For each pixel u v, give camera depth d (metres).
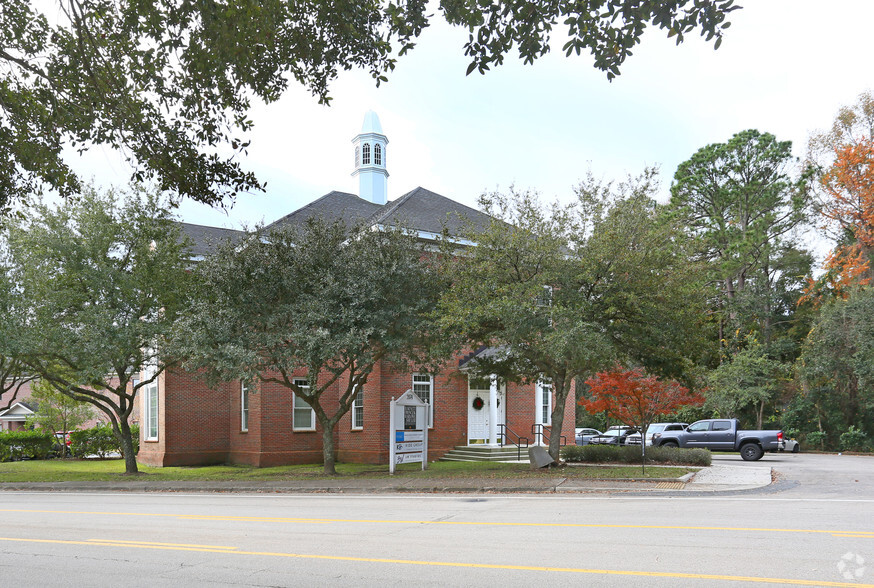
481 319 19.00
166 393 27.97
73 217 22.11
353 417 27.00
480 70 8.43
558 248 18.80
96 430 36.44
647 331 18.86
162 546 9.50
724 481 17.47
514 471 19.97
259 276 19.64
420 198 29.58
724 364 41.06
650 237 18.11
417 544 9.19
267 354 20.89
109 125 9.34
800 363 40.19
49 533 11.06
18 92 9.00
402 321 19.55
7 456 35.44
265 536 10.19
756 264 45.56
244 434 27.77
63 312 22.08
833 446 38.53
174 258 22.67
